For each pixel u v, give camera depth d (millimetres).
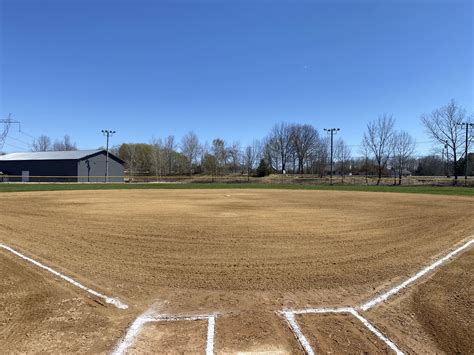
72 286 5578
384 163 59344
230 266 6699
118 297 5156
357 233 9898
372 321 4395
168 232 9867
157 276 6109
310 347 3760
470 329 4188
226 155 80000
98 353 3611
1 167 56594
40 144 86688
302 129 85125
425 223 11695
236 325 4273
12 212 14008
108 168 58531
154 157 77750
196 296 5227
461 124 51438
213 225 11031
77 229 10297
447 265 6812
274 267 6656
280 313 4625
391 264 6887
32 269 6406
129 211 14453
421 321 4402
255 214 13680
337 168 84812
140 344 3801
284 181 58438
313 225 11148
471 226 11125
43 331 4074
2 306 4781
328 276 6148
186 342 3852
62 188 31594
